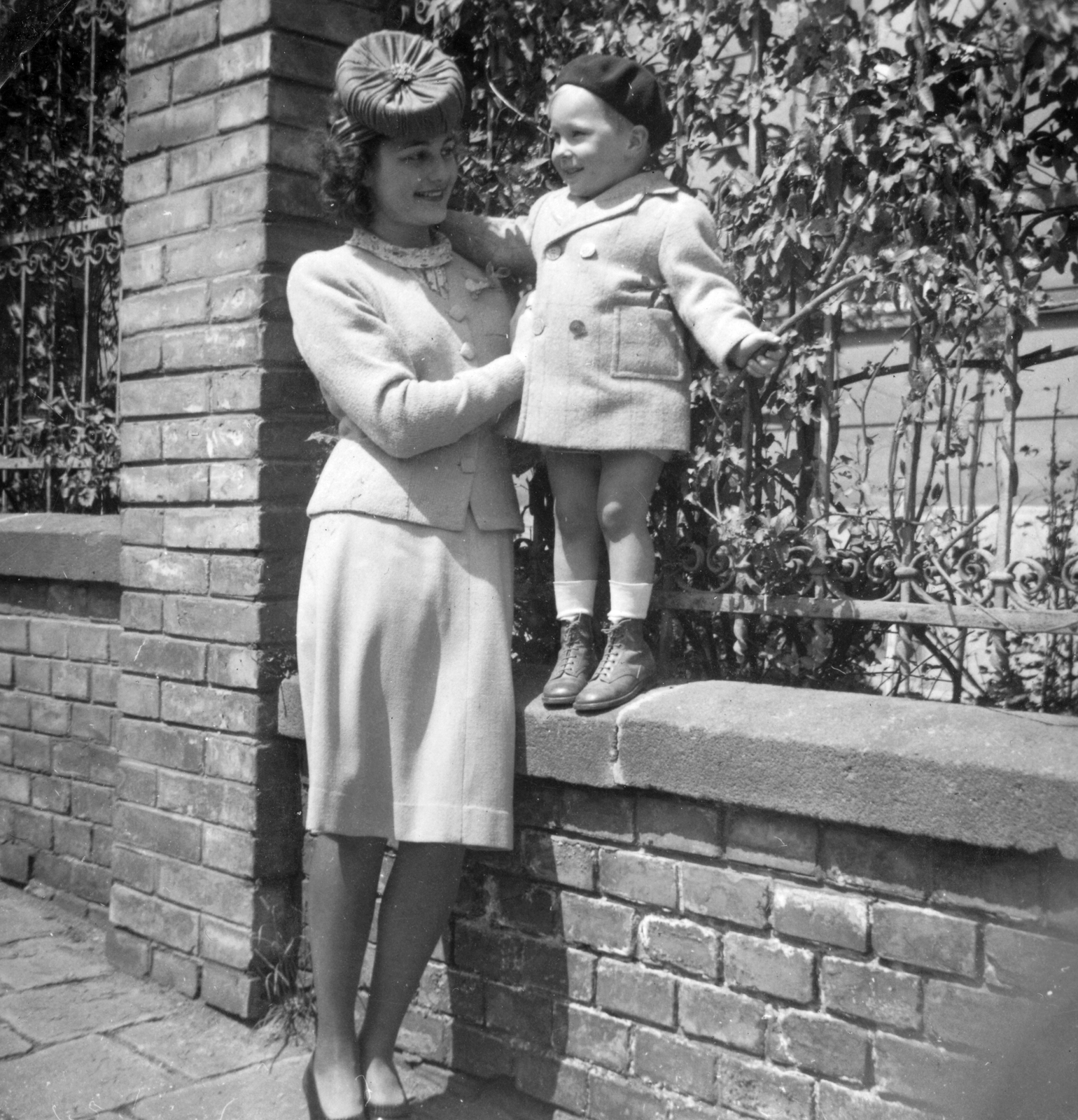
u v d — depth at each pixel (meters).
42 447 4.33
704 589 2.80
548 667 2.87
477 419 2.54
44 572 3.99
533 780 2.68
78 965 3.54
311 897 2.64
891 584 2.61
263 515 3.13
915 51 2.41
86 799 3.92
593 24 2.98
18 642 4.18
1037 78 2.32
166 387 3.35
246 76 3.14
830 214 2.56
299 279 2.66
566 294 2.51
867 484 2.65
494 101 3.15
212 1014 3.21
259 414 3.13
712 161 2.79
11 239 4.34
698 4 2.72
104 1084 2.81
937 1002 2.14
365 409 2.53
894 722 2.20
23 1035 3.07
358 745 2.55
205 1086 2.81
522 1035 2.71
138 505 3.49
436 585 2.57
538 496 3.04
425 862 2.60
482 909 2.78
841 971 2.26
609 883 2.57
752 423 2.68
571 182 2.57
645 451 2.53
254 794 3.14
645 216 2.48
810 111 2.52
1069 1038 1.62
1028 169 2.40
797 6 2.53
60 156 4.21
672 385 2.51
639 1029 2.53
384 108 2.52
